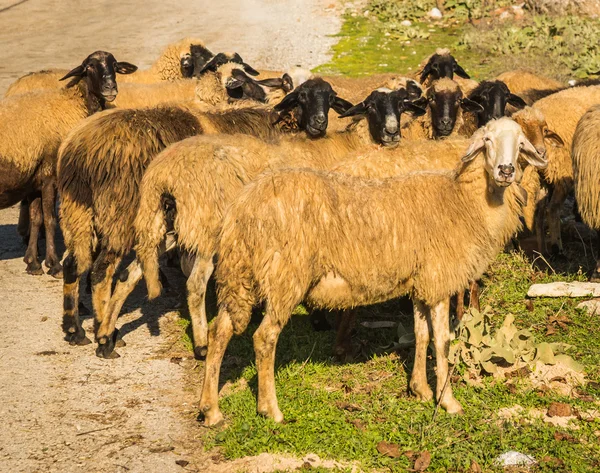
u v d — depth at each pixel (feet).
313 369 27.94
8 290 36.68
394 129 31.42
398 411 24.77
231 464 22.35
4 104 37.40
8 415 25.09
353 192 23.84
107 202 29.50
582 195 34.32
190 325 32.40
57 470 22.09
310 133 33.12
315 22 103.86
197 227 27.12
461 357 27.91
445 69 48.03
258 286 23.43
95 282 30.01
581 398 25.72
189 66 53.11
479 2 98.73
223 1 125.70
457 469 21.97
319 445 22.91
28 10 119.96
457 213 24.18
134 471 22.03
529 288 34.71
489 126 23.38
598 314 32.04
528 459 22.26
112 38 98.17
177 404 26.02
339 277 23.95
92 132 29.91
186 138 28.30
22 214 43.09
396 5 103.96
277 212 22.76
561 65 76.18
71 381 27.58
